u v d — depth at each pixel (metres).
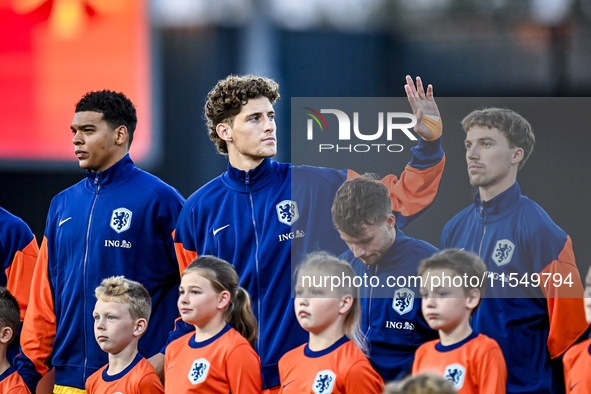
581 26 13.27
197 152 13.96
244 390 9.13
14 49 14.12
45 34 14.09
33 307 10.57
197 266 9.38
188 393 9.20
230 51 14.05
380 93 13.86
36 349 10.49
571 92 13.27
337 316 9.26
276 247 9.45
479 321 9.13
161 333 10.12
